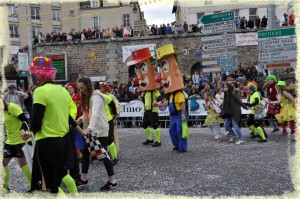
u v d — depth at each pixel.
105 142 5.82
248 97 11.15
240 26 24.73
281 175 5.97
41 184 4.34
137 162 7.59
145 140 11.03
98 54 27.39
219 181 5.78
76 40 27.42
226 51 13.69
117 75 27.20
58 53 27.56
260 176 5.98
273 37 11.65
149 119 9.88
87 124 5.77
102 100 5.62
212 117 10.34
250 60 24.64
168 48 8.55
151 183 5.81
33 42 28.31
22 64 21.00
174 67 8.57
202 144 9.74
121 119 15.58
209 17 13.71
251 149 8.59
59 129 4.36
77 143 6.59
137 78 9.91
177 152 8.60
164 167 7.00
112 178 5.52
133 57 9.87
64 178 4.62
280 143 9.26
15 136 5.47
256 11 25.72
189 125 14.91
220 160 7.42
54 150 4.29
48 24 37.06
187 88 15.34
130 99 15.61
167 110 15.01
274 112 10.98
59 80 27.53
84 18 38.12
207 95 10.41
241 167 6.69
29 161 5.09
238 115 9.66
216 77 16.50
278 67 11.68
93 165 7.46
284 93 9.80
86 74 27.58
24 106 9.77
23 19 35.91
